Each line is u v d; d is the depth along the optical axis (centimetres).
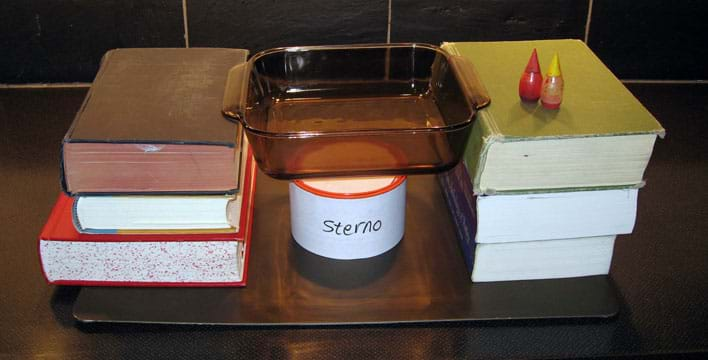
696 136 80
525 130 51
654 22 95
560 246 56
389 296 56
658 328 54
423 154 54
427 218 65
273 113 62
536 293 56
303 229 60
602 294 57
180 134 50
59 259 55
